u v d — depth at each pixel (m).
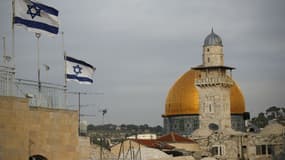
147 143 133.38
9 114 46.44
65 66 58.06
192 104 182.88
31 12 50.84
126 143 123.75
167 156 108.31
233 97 187.00
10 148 46.34
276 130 166.50
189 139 162.62
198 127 180.38
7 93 48.38
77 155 53.97
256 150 161.25
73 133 53.72
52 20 52.47
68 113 53.28
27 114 48.31
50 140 51.00
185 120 183.88
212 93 173.00
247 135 161.25
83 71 59.62
